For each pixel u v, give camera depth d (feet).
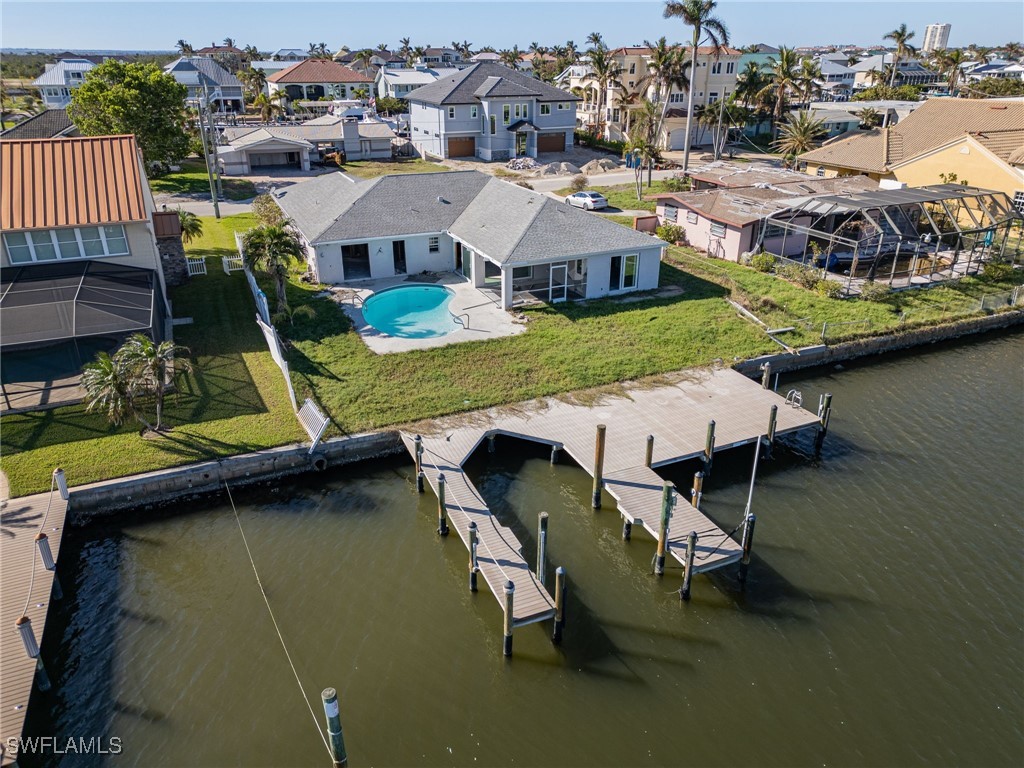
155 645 53.42
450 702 49.47
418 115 257.14
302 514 68.23
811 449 79.36
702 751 46.11
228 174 211.20
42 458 69.72
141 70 176.55
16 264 93.97
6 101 375.86
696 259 133.49
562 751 46.11
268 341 91.86
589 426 77.97
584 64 329.11
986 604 57.77
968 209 131.03
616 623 56.24
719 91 278.26
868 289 113.60
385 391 83.61
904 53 367.04
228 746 46.21
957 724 47.91
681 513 64.54
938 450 79.25
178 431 74.79
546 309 107.55
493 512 68.33
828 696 50.01
